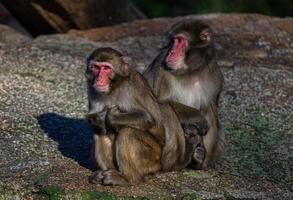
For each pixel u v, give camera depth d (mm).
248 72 30672
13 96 26391
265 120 25531
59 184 19359
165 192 19188
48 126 23828
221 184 20188
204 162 21000
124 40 35125
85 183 19391
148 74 20969
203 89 20828
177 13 57844
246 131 24531
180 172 20484
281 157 22578
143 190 19172
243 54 33719
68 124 24109
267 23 37000
